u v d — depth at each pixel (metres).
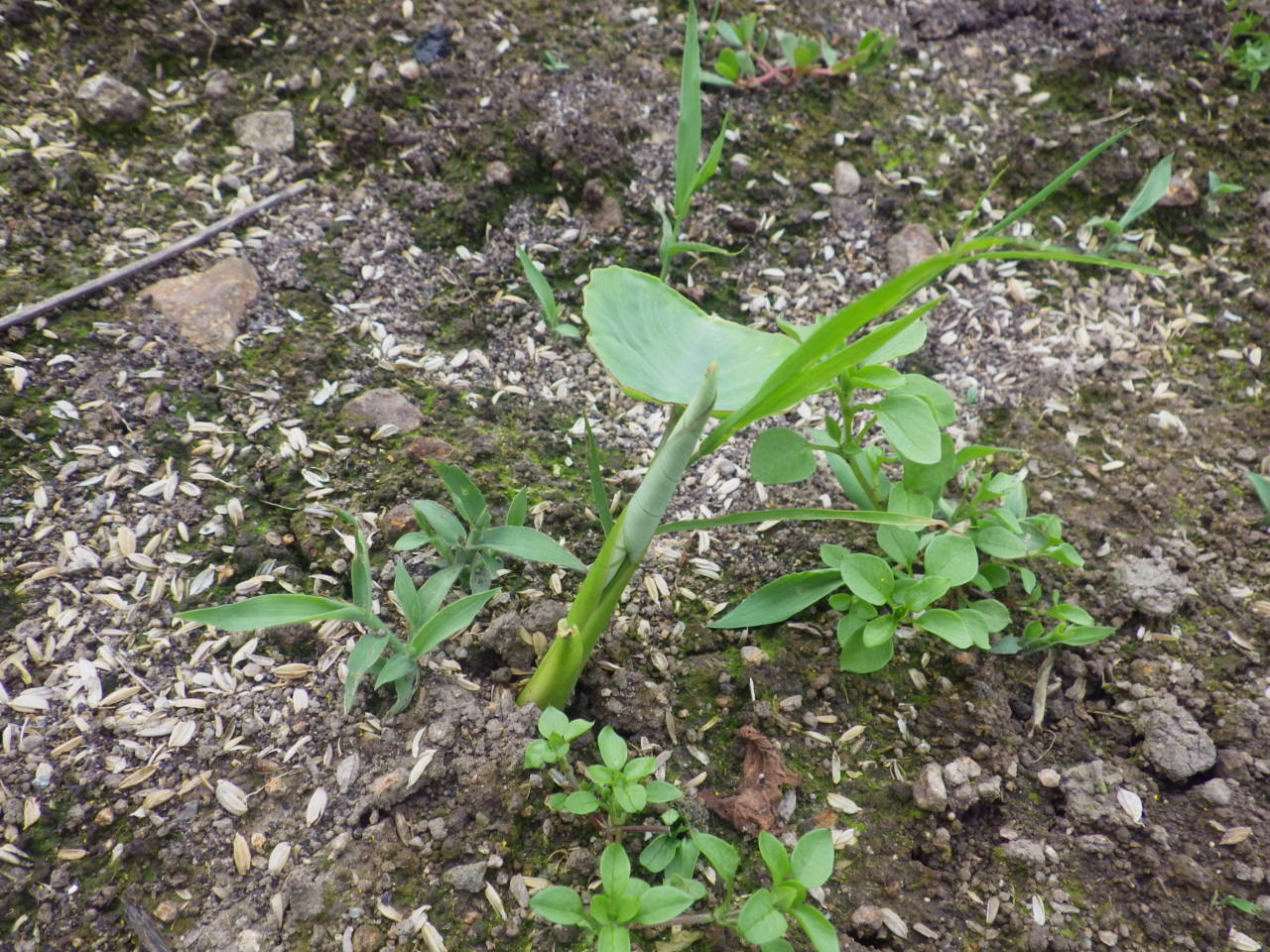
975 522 0.26
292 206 0.34
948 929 0.23
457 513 0.28
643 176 0.36
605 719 0.25
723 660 0.26
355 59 0.37
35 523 0.26
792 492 0.30
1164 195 0.35
